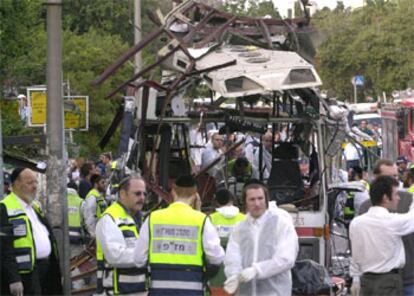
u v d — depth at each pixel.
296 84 24.23
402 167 42.22
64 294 20.69
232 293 15.47
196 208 19.34
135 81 26.30
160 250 15.79
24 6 33.34
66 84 55.75
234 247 15.69
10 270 17.55
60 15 20.84
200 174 24.89
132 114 24.34
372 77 117.19
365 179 32.75
